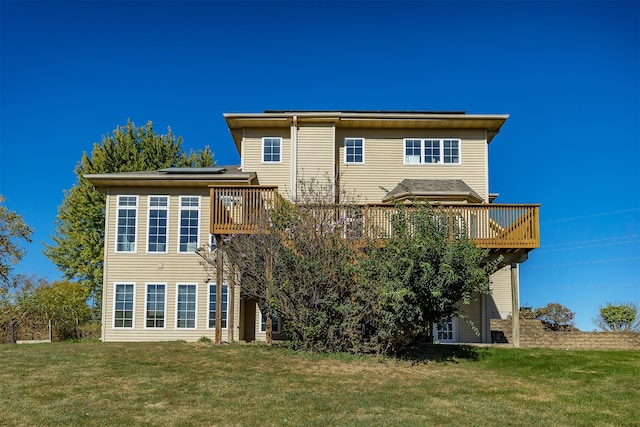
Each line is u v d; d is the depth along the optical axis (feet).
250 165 68.85
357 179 68.80
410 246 41.86
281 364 40.42
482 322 63.00
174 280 61.46
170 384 34.63
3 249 87.40
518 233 51.65
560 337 59.82
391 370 39.93
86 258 106.93
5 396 31.63
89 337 79.41
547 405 32.24
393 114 67.36
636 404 32.73
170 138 115.96
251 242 47.32
